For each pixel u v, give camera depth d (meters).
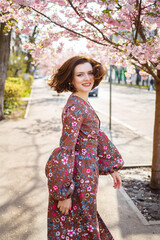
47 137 6.94
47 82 2.00
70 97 1.80
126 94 23.98
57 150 1.67
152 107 14.12
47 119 9.89
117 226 2.79
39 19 3.18
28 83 26.19
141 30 3.34
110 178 4.21
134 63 3.68
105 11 2.65
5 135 7.19
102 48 3.85
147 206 3.29
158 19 2.80
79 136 1.76
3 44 9.24
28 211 3.09
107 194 3.60
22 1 2.73
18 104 13.85
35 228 2.74
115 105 15.16
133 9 2.90
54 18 3.21
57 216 1.76
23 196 3.49
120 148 6.07
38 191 3.65
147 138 7.07
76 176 1.73
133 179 4.23
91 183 1.74
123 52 3.05
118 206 3.24
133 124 9.15
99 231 1.91
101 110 12.97
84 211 1.72
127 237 2.59
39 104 14.88
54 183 1.61
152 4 2.88
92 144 1.79
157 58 3.06
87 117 1.75
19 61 19.66
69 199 1.65
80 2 2.80
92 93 21.30
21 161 4.96
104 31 3.51
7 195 3.52
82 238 1.75
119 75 49.12
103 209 3.17
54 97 19.97
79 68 1.80
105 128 8.34
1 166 4.68
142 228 2.76
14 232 2.67
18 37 21.36
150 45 2.93
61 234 1.75
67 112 1.72
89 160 1.75
